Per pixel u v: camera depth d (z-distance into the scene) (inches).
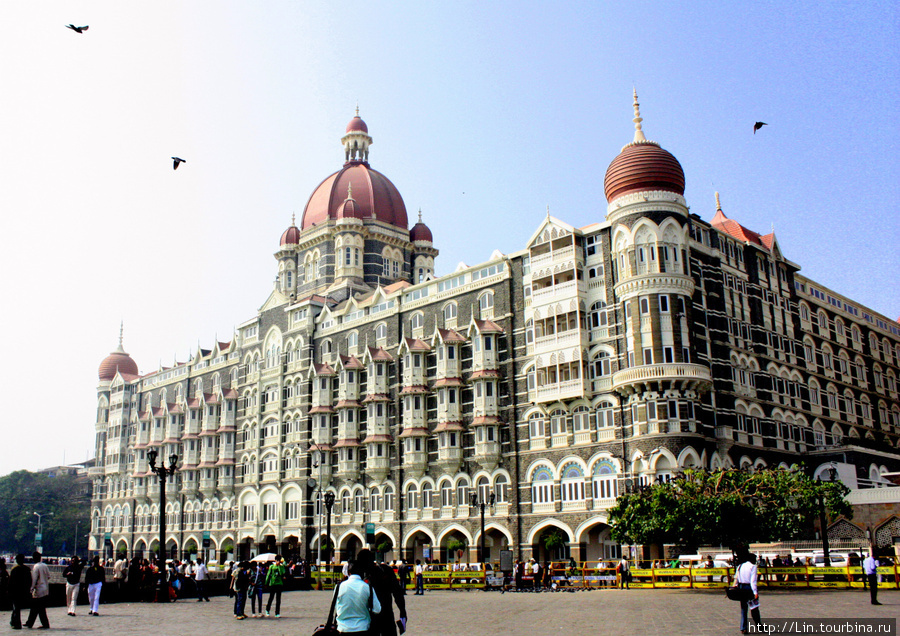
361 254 4318.4
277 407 4151.1
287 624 1338.6
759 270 3321.9
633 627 1171.3
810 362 3548.2
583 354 2856.8
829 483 2262.6
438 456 3260.3
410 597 2086.6
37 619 1405.0
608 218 2883.9
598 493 2765.7
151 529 4992.6
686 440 2593.5
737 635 1045.8
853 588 1836.9
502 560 2390.5
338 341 3897.6
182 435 4879.4
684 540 1979.6
